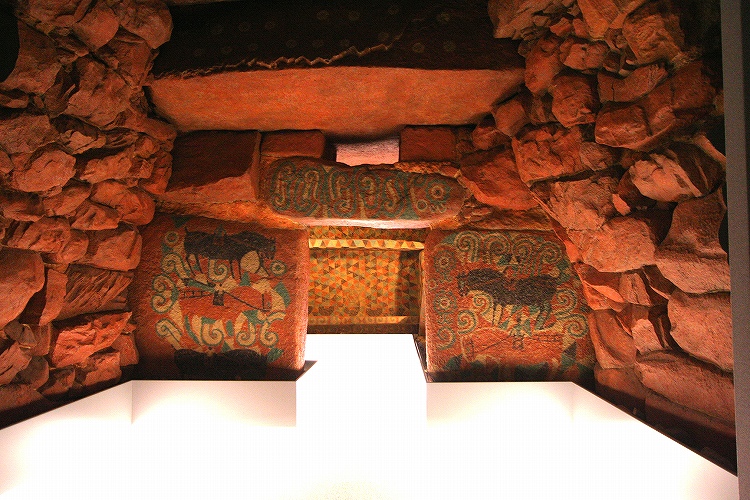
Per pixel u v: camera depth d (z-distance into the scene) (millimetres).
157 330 2812
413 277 3707
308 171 2768
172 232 2826
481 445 2650
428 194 2738
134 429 2715
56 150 1861
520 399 2668
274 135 2809
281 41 2225
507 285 2742
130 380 2738
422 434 2865
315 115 2609
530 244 2746
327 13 2258
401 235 3498
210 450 2637
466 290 2754
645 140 1746
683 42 1523
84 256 2383
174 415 2703
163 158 2674
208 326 2807
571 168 2160
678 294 1811
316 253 3730
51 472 2078
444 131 2764
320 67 2182
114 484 2260
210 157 2734
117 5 1840
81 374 2422
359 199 2756
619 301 2264
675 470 1717
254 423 2666
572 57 1943
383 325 3625
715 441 1740
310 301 3686
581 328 2719
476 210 2764
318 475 2365
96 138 2094
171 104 2451
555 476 2371
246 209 2826
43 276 2064
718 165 1530
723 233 1526
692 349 1833
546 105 2188
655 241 1814
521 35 2184
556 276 2734
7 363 1966
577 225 2250
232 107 2500
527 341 2732
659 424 2059
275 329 2795
